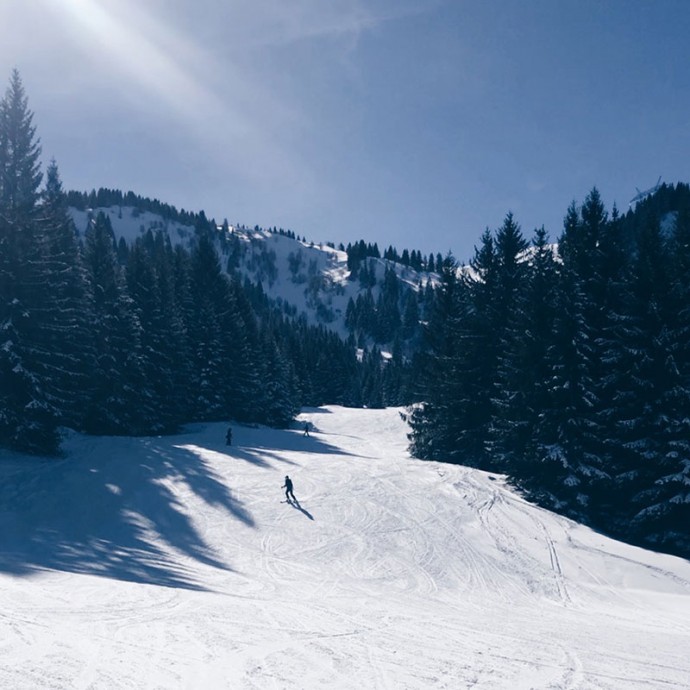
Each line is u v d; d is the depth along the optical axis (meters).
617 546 24.11
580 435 28.58
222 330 57.94
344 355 150.00
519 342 32.16
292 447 45.41
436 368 40.44
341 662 8.19
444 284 44.25
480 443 37.03
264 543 20.19
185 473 28.52
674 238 31.62
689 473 25.58
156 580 14.32
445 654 9.10
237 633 9.19
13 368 28.19
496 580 19.17
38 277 30.83
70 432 36.53
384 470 32.75
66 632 8.27
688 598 19.81
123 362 42.03
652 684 8.29
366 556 19.81
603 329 30.19
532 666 8.79
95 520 20.55
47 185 68.69
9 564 14.20
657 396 27.41
